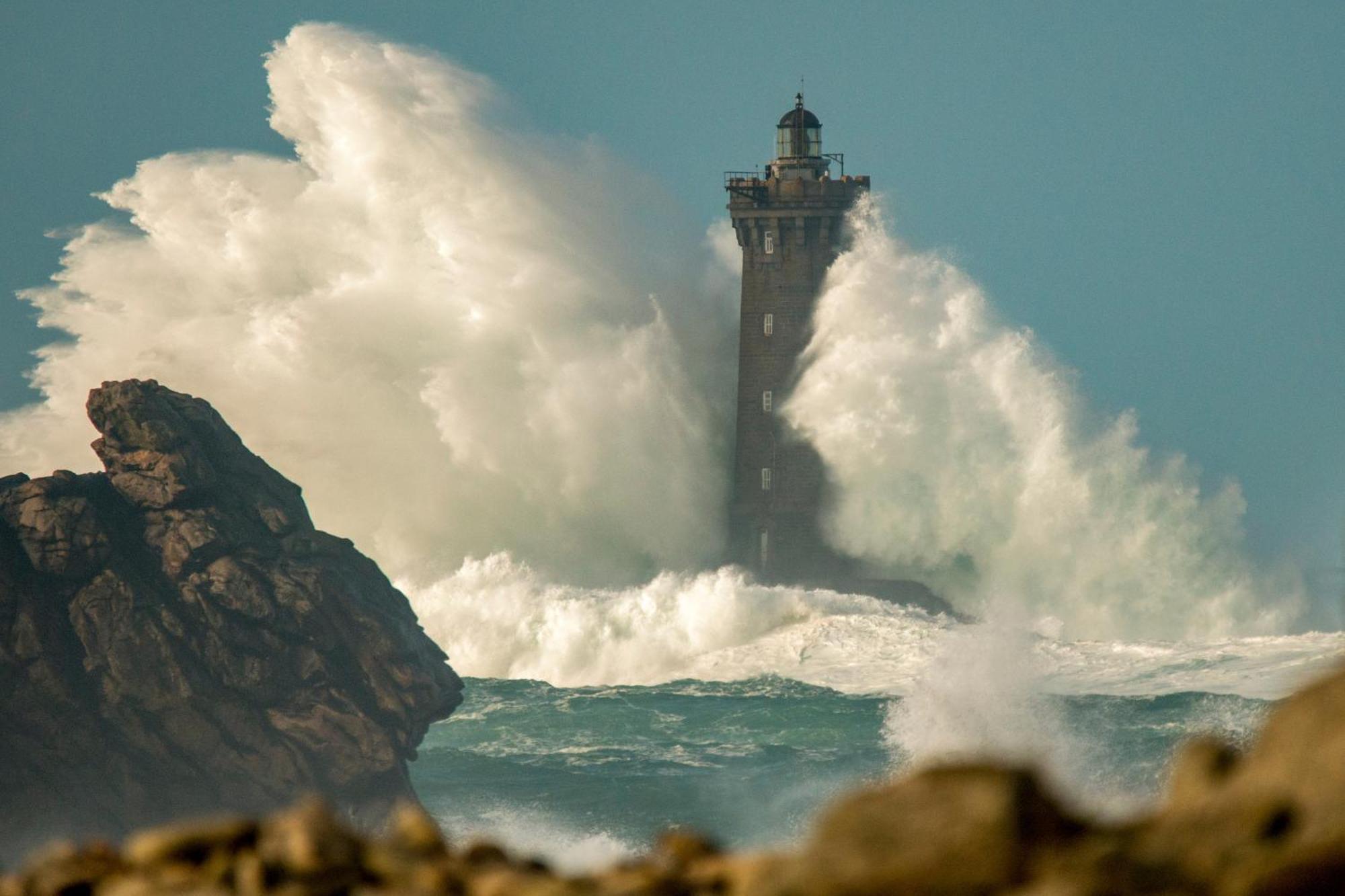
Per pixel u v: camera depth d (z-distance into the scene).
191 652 157.50
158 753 154.12
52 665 152.12
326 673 161.25
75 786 150.50
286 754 156.38
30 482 160.75
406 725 164.25
